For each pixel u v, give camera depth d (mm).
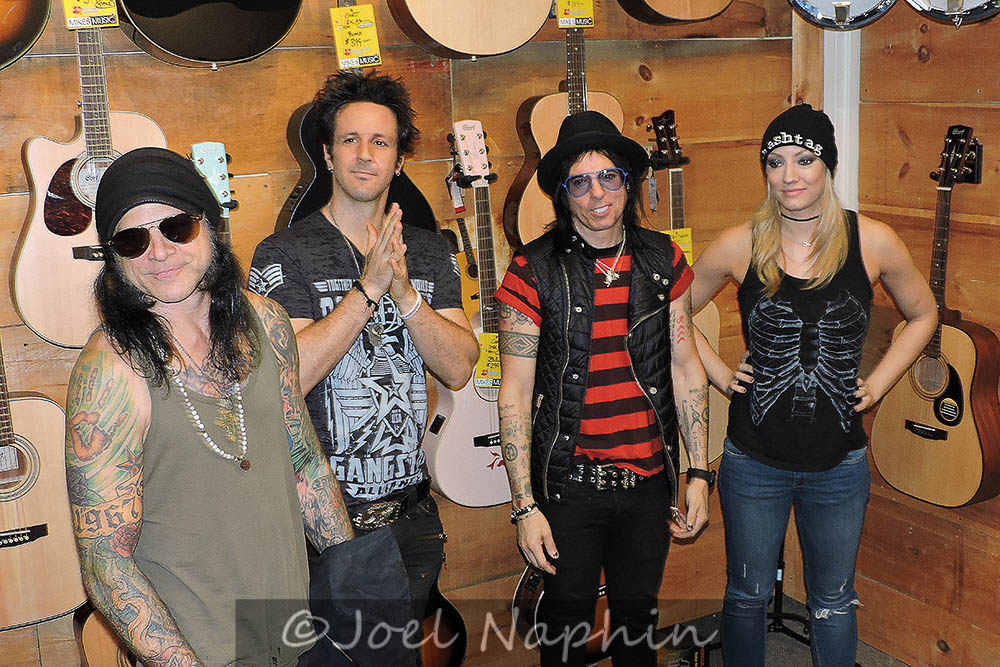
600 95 2734
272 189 2500
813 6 2861
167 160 1397
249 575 1446
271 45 2318
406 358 2064
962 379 2648
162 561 1396
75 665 2430
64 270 2168
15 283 2139
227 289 1461
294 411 1596
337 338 1891
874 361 3033
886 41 2943
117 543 1336
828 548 2373
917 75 2855
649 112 2984
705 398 2287
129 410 1337
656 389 2146
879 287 3033
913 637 3062
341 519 1684
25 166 2127
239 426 1446
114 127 2189
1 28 2051
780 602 3135
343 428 1993
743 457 2391
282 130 2488
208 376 1432
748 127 3160
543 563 2115
